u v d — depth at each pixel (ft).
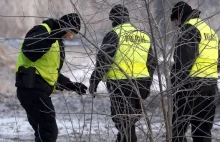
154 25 31.60
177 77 33.30
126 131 32.96
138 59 38.93
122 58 34.94
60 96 90.89
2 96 104.12
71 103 82.94
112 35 34.22
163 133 33.42
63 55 39.65
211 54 39.70
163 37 31.94
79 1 31.89
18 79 41.75
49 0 33.22
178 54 37.83
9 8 90.22
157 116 33.17
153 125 35.68
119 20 34.19
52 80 41.65
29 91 41.24
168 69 32.63
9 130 66.39
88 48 31.89
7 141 58.29
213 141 54.44
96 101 79.30
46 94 41.42
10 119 77.61
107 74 34.81
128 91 36.47
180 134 37.35
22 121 75.41
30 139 59.62
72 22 33.91
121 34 34.96
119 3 32.37
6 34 90.63
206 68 36.99
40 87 41.16
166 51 32.42
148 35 31.99
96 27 32.40
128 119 33.60
